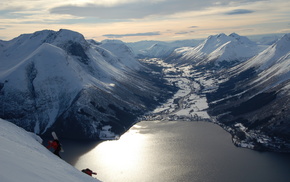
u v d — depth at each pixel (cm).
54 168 2788
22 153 2811
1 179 1681
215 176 15188
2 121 4628
